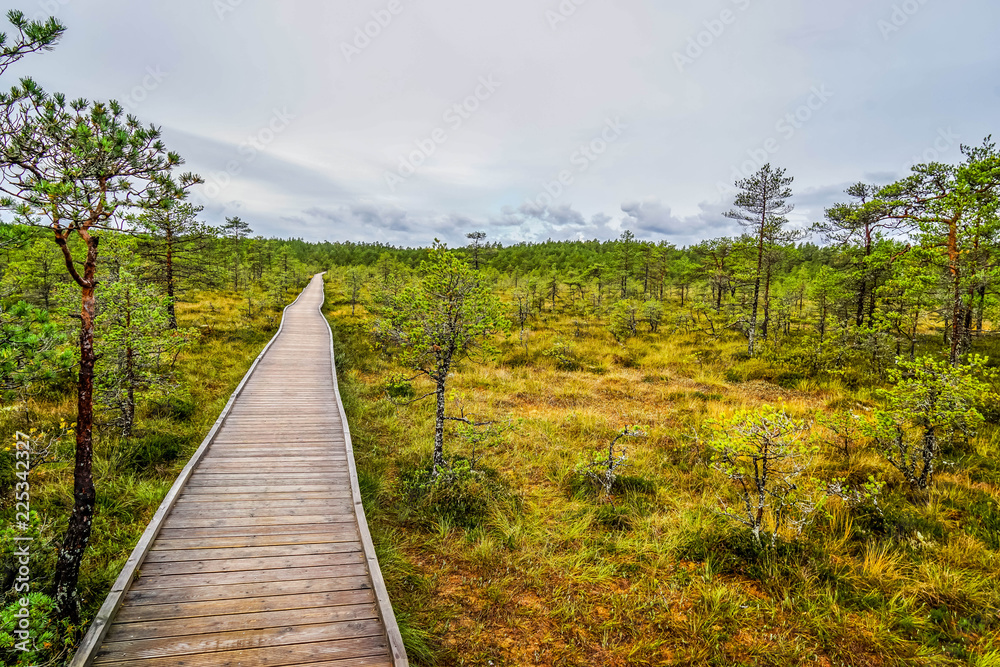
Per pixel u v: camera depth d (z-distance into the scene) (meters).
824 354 15.16
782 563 5.56
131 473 7.04
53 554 4.74
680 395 13.19
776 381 14.75
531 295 32.91
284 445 8.19
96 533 5.54
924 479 7.28
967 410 7.21
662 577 5.51
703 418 10.87
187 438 8.53
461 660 4.26
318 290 42.59
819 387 13.79
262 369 13.63
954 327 8.95
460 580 5.39
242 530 5.51
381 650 3.91
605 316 27.62
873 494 6.65
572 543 6.19
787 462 7.85
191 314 22.25
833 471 7.91
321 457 7.75
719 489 7.55
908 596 5.07
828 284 16.72
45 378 3.27
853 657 4.34
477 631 4.62
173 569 4.70
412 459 8.55
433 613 4.80
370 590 4.63
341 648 3.89
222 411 9.53
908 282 10.07
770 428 6.10
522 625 4.74
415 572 5.41
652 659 4.36
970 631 4.59
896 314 13.49
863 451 8.58
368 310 27.56
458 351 7.95
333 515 5.99
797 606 4.96
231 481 6.75
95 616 3.94
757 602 5.02
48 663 3.26
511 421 8.56
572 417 11.06
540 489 7.69
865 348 14.46
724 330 22.55
